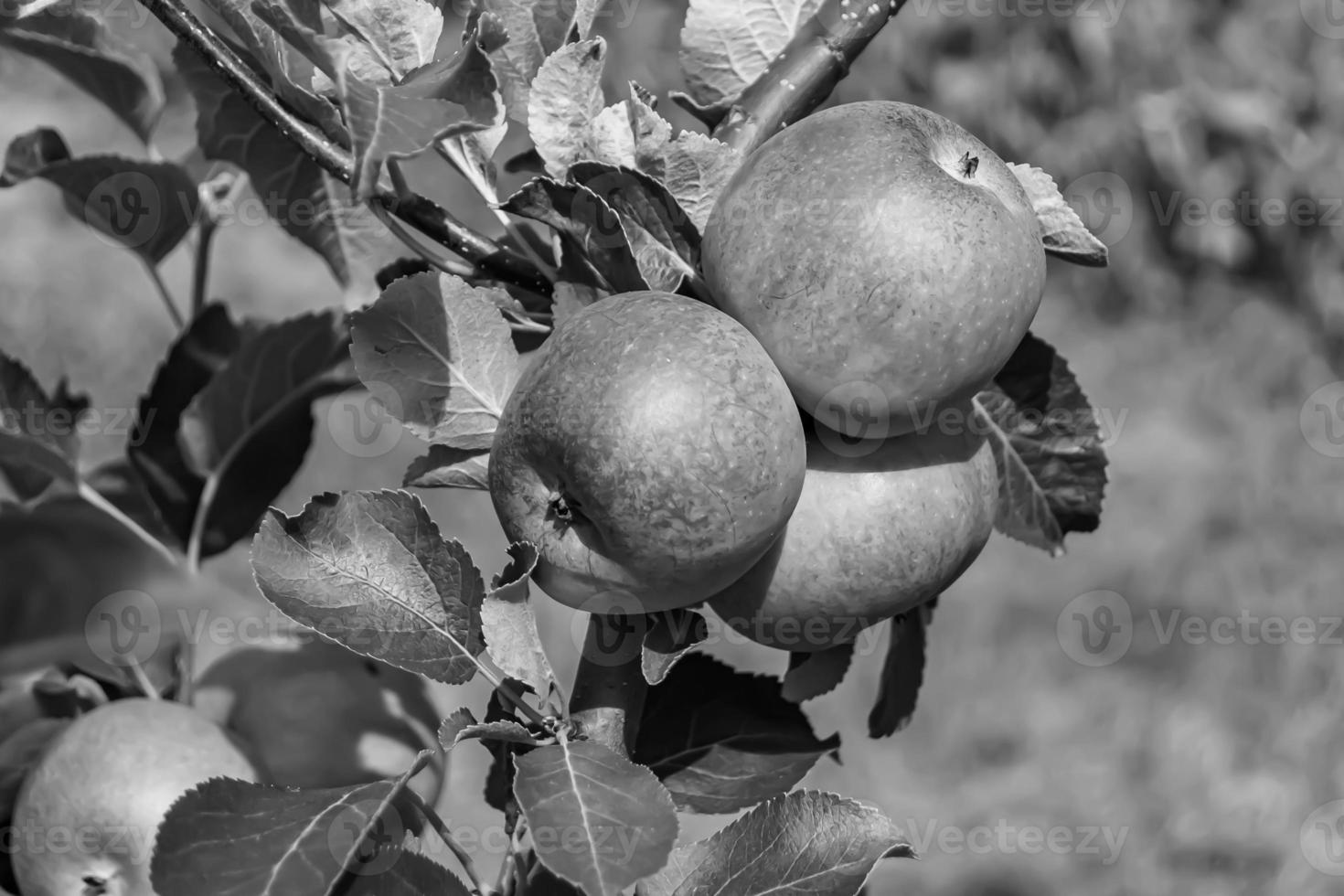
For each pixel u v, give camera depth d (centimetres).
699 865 64
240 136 73
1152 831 189
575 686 63
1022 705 212
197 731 69
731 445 59
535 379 60
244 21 65
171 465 78
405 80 61
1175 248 338
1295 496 264
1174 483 269
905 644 70
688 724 68
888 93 337
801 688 68
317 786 70
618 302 61
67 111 332
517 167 68
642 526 59
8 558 73
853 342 61
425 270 67
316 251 76
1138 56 333
